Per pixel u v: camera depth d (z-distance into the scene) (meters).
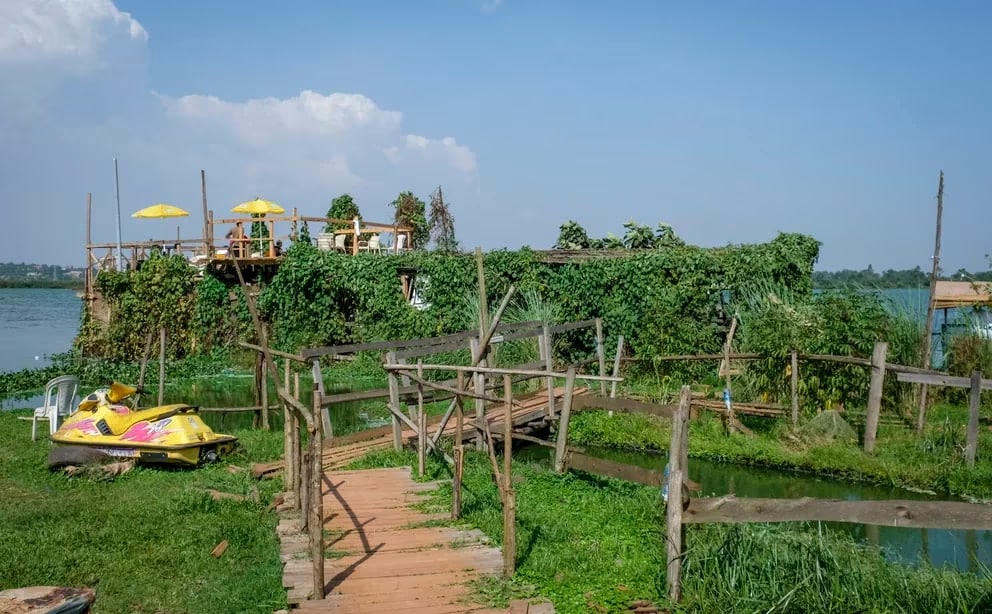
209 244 25.03
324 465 11.74
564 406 11.25
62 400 13.80
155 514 8.94
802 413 15.12
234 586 6.80
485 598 6.41
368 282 23.39
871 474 12.40
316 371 12.09
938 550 9.17
